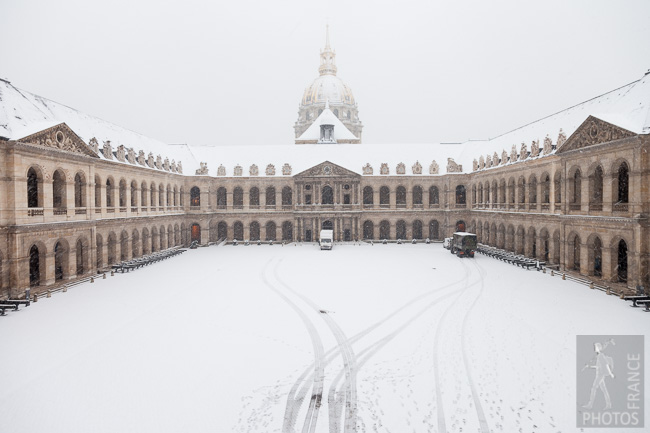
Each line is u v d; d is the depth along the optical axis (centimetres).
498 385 1795
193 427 1502
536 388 1766
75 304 3083
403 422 1535
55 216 3556
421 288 3597
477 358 2067
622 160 3303
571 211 3981
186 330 2511
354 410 1620
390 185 7644
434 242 7531
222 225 7675
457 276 4134
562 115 5044
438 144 8244
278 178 7581
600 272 3722
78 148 3838
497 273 4275
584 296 3219
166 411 1603
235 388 1788
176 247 6656
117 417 1559
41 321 2658
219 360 2072
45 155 3416
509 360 2038
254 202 7719
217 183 7569
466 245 5500
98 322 2647
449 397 1705
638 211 3091
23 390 1753
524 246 5275
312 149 8212
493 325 2550
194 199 7450
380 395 1731
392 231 7581
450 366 1984
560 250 4156
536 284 3697
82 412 1591
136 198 5344
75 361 2042
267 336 2412
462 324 2583
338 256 5756
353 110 12925
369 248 6706
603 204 3497
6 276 3080
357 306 3036
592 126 3559
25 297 3148
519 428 1488
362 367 1994
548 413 1579
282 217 7606
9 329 2502
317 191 7519
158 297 3309
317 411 1616
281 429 1495
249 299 3256
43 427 1496
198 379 1864
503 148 6309
